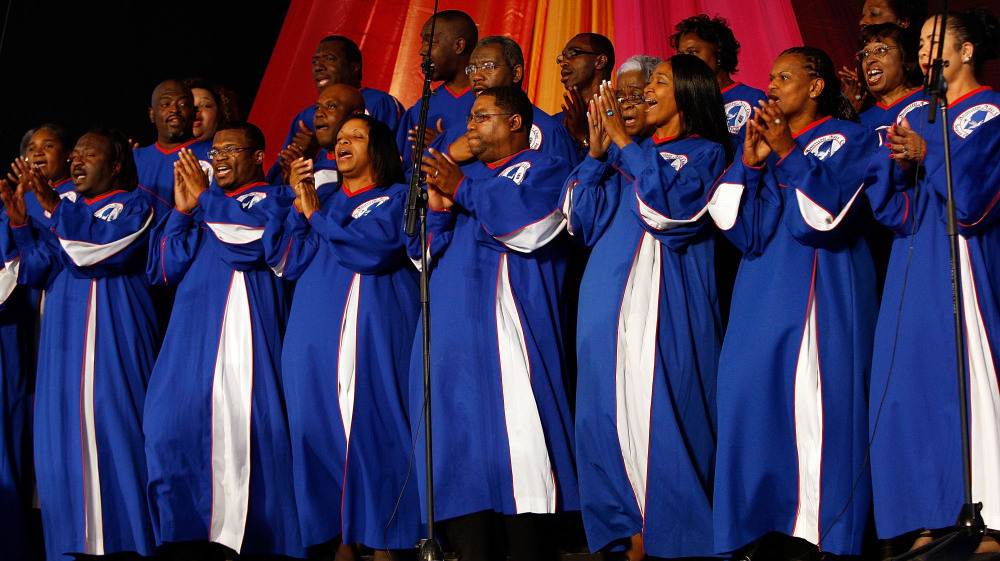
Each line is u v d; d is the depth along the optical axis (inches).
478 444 536.4
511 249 555.5
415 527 565.0
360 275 585.6
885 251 551.8
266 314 611.5
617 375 522.3
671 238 524.7
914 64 568.4
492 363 542.9
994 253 487.8
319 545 587.5
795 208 499.2
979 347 473.1
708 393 526.3
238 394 597.3
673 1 886.4
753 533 496.1
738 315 515.5
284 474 594.9
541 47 911.0
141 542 602.5
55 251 639.8
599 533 524.7
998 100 489.1
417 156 491.2
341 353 576.7
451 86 722.2
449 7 936.3
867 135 514.9
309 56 952.9
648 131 577.6
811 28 845.2
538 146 634.2
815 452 490.3
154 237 630.5
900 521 472.1
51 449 617.0
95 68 938.1
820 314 499.8
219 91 767.7
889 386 482.6
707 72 551.8
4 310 651.5
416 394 556.7
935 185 480.7
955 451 467.2
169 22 949.2
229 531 587.5
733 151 553.6
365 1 956.0
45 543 617.9
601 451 522.9
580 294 543.2
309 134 697.6
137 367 629.6
